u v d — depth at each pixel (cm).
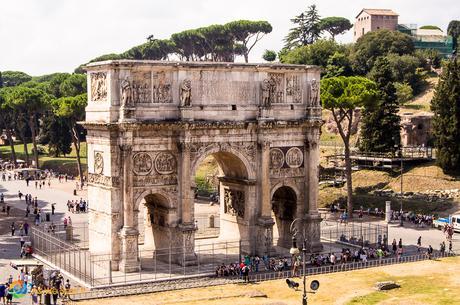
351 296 6762
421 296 6750
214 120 8156
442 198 11944
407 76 18912
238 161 8488
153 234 8512
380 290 7044
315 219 8856
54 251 8250
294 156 8788
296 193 8844
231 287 7250
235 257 8494
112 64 7575
